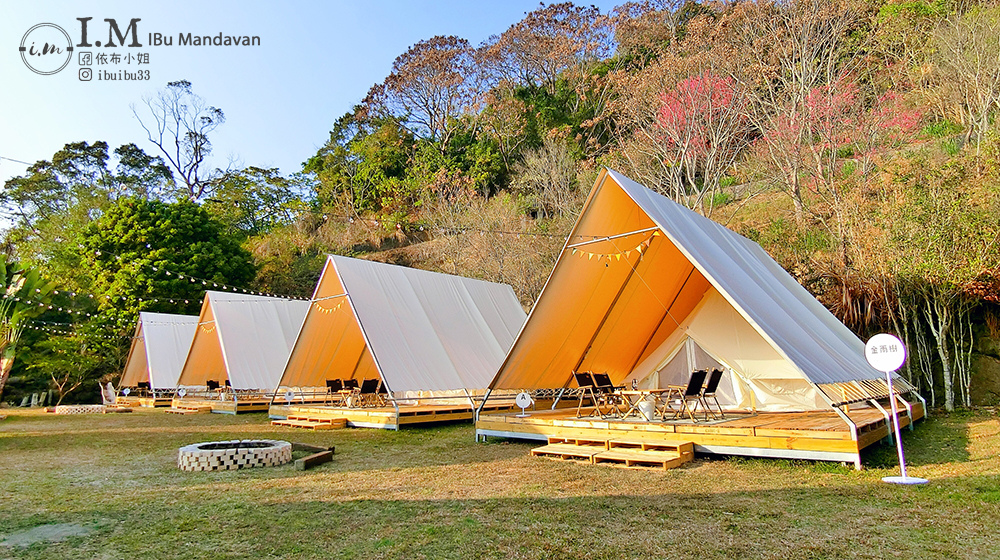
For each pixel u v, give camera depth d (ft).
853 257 42.75
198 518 15.19
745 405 28.81
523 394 27.94
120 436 34.81
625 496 16.57
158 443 31.22
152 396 65.92
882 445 23.31
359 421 37.55
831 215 53.47
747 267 27.86
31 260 89.25
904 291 37.96
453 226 81.76
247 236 120.06
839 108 54.75
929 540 12.05
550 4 118.83
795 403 27.68
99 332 77.00
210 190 131.54
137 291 77.97
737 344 29.43
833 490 16.40
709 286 30.55
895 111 55.06
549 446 24.43
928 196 38.55
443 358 38.91
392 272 42.73
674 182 65.82
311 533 13.64
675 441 22.00
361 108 128.98
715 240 27.81
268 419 44.93
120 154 129.70
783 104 62.54
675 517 14.23
